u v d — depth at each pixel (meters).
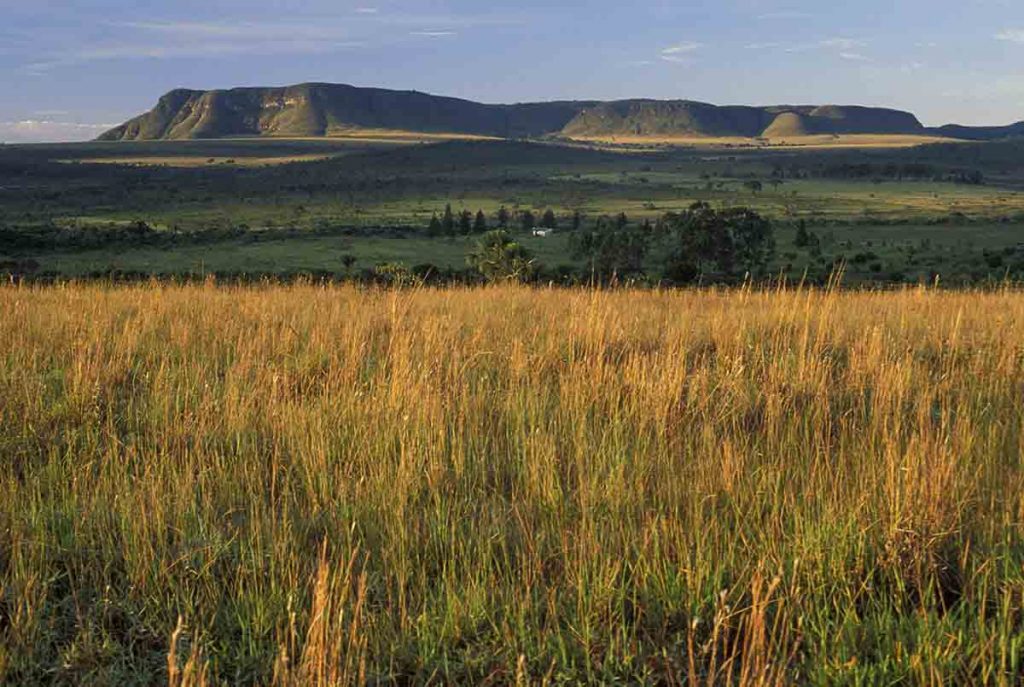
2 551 4.18
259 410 6.23
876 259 80.62
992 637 3.26
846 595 3.75
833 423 6.04
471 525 4.34
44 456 5.52
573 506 4.61
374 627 3.57
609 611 3.69
